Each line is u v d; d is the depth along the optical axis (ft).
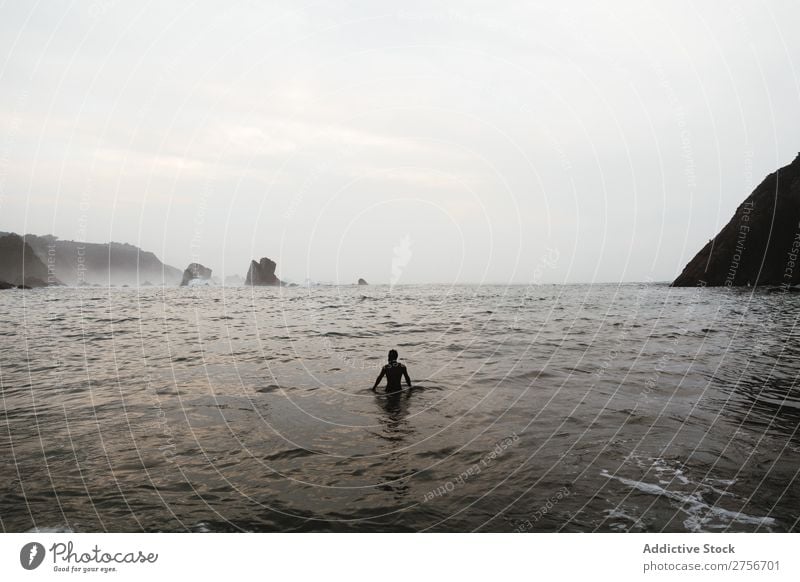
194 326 66.49
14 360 38.17
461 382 30.66
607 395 26.73
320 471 16.84
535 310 92.27
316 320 76.95
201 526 13.46
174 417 22.88
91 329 61.57
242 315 86.99
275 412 23.89
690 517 13.69
